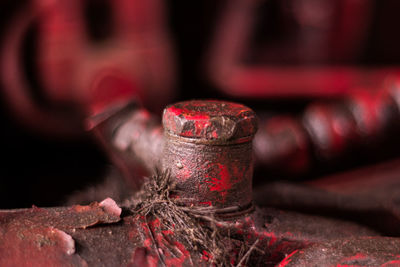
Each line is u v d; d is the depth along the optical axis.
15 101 0.48
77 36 0.48
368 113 0.31
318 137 0.31
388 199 0.25
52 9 0.47
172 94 0.54
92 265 0.16
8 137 0.50
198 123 0.17
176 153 0.17
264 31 0.58
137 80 0.49
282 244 0.18
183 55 0.63
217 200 0.17
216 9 0.60
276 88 0.55
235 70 0.56
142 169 0.23
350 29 0.56
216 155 0.17
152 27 0.50
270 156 0.30
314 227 0.19
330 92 0.55
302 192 0.25
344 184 0.30
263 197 0.25
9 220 0.17
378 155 0.32
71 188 0.41
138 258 0.16
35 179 0.45
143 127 0.23
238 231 0.18
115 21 0.49
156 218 0.17
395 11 0.57
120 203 0.18
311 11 0.56
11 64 0.46
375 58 0.59
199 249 0.17
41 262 0.16
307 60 0.57
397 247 0.17
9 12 0.46
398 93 0.32
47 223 0.17
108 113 0.24
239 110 0.17
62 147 0.51
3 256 0.16
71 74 0.49
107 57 0.48
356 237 0.17
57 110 0.49
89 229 0.17
